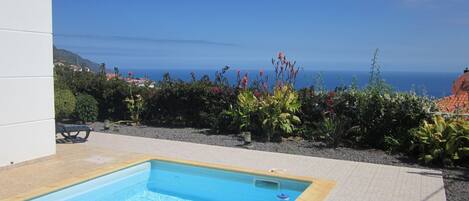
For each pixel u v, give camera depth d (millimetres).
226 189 7078
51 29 7820
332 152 8938
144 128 12258
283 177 6883
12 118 7172
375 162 8133
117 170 7246
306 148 9312
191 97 12211
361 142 9578
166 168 8023
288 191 6820
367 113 9477
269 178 7008
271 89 10797
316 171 7340
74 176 6703
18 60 7238
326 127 9602
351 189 6301
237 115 10906
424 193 6152
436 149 7949
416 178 6965
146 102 13000
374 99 9453
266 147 9406
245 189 7074
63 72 15594
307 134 10227
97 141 10016
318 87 10797
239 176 7285
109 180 7090
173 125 12758
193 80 12570
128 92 13344
